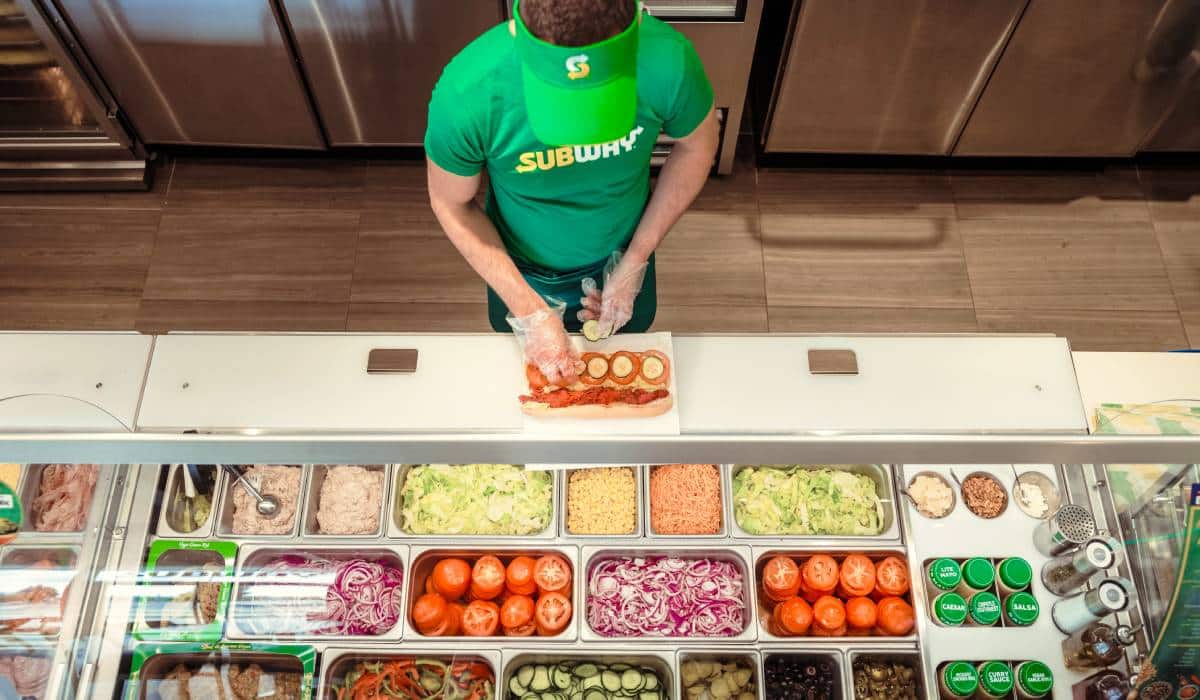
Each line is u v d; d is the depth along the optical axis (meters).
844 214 3.24
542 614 1.76
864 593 1.80
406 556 1.78
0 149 3.13
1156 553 1.66
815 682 1.74
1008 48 2.78
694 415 1.28
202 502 1.74
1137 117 3.06
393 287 3.08
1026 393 1.29
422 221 3.19
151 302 3.04
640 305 2.13
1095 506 1.77
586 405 1.28
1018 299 3.11
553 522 1.84
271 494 1.77
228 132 3.16
